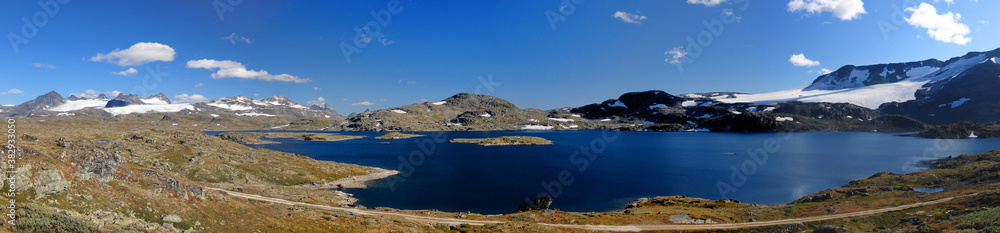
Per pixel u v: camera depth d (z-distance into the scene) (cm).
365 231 5941
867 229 6694
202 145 16212
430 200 11738
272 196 9475
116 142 14175
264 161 14925
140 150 13575
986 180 10206
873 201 8950
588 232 7181
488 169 18688
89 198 4144
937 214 6900
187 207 4969
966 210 6662
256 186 11075
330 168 15475
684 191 13575
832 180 15612
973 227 5384
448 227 7131
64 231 3303
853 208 8369
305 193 10894
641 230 7312
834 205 8800
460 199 11962
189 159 13188
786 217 8062
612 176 16738
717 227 7394
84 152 4888
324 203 9438
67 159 4541
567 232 7144
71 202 3928
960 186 10369
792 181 15462
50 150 4775
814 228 7094
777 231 7000
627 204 11106
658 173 17662
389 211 8731
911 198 8919
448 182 14788
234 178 12362
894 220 6975
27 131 15850
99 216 3903
